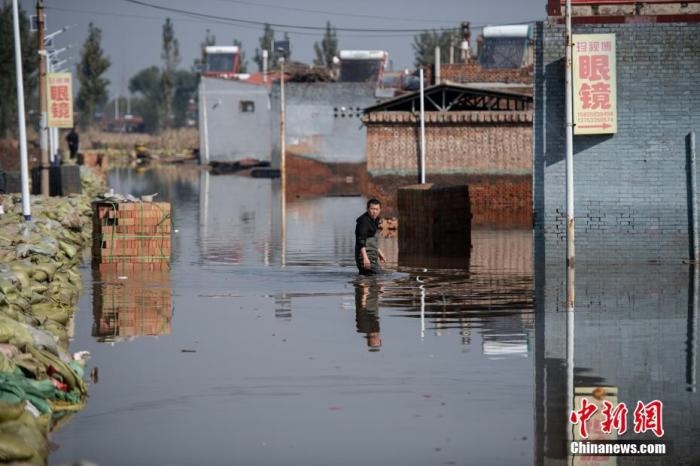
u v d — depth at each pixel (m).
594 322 25.78
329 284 33.16
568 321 25.97
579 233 38.31
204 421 17.06
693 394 18.61
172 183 100.94
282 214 64.25
